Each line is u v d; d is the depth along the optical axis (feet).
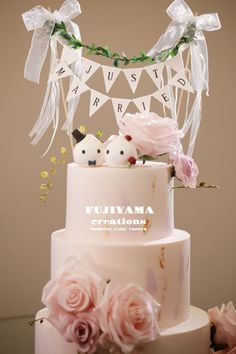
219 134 9.96
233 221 10.11
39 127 6.63
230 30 9.88
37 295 9.71
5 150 9.44
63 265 5.31
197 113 6.56
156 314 5.21
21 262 9.65
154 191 5.67
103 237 5.65
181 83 6.29
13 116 9.41
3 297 9.64
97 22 9.50
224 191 10.06
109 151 5.70
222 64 9.89
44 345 5.72
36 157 9.51
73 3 6.25
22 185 9.53
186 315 5.87
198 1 9.78
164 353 5.40
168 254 5.56
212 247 10.11
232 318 5.93
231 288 10.21
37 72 6.37
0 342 7.73
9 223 9.57
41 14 6.19
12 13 9.29
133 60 6.28
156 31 9.67
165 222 5.80
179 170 5.81
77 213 5.75
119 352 5.19
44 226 9.66
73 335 5.09
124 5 9.58
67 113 6.68
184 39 6.29
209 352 5.90
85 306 5.09
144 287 5.49
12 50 9.32
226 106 9.94
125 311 5.04
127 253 5.44
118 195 5.60
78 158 5.81
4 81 9.33
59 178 9.61
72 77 6.56
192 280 10.10
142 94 9.65
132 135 5.76
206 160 9.96
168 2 9.68
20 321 8.57
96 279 5.18
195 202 10.00
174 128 5.90
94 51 6.37
